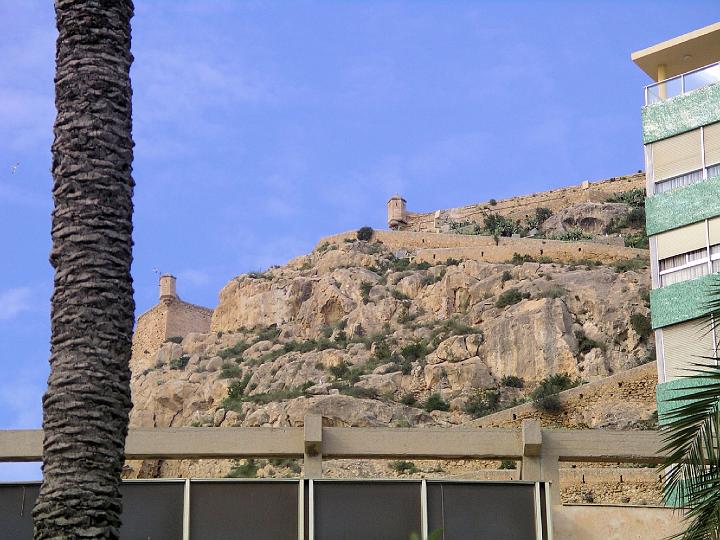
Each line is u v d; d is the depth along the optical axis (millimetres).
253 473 73812
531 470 28812
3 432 28719
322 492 27281
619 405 67375
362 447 29000
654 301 42812
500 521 27344
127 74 17672
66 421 15977
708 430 19344
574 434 29250
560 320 88125
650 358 85500
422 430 29281
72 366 16219
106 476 15914
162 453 28797
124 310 16703
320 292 105188
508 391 85438
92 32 17484
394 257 109375
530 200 119500
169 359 108938
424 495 27281
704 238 43031
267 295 110375
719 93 44531
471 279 98250
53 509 15625
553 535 27234
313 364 94188
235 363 101438
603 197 117000
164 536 26750
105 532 15719
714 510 18656
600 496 56719
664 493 20266
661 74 47594
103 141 17141
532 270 97188
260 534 26953
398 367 89188
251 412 87938
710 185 43531
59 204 16922
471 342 89562
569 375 85562
